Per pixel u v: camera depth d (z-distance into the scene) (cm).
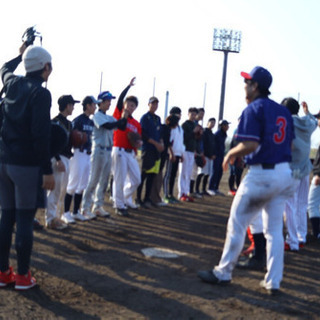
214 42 3108
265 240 488
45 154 357
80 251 521
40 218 691
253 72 408
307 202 604
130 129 743
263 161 381
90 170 702
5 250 380
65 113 602
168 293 395
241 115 386
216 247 576
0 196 379
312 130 534
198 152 1016
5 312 332
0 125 383
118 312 349
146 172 834
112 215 748
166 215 788
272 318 348
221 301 379
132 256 512
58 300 368
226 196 1123
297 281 447
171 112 898
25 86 361
